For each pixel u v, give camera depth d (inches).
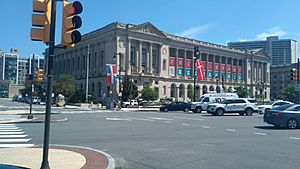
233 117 1295.5
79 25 287.1
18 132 701.3
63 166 345.4
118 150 470.6
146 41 4020.7
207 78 4783.5
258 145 518.9
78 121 1036.5
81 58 4463.6
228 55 5108.3
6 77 4281.5
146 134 673.6
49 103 297.6
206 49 4788.4
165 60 4264.3
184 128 807.7
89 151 440.1
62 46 297.0
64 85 3388.3
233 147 497.0
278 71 5669.3
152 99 3459.6
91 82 4106.8
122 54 3784.5
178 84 4416.8
